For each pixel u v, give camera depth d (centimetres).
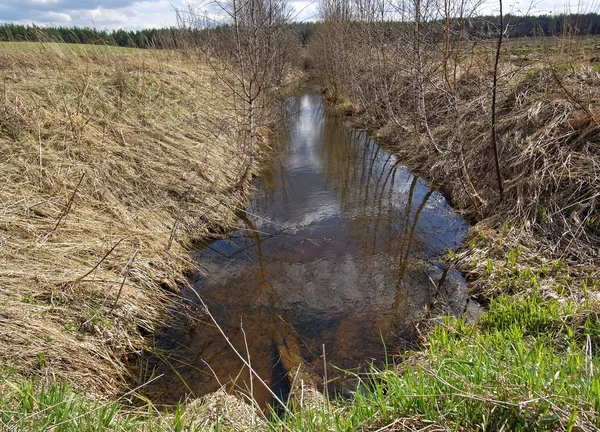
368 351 386
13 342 312
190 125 872
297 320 436
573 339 320
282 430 230
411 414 211
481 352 277
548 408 190
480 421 200
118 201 560
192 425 240
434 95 1032
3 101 613
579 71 686
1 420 204
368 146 1145
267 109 1166
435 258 549
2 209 448
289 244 604
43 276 383
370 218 688
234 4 648
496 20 584
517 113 663
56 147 589
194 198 648
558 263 439
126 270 438
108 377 338
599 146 532
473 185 664
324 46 1900
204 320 435
